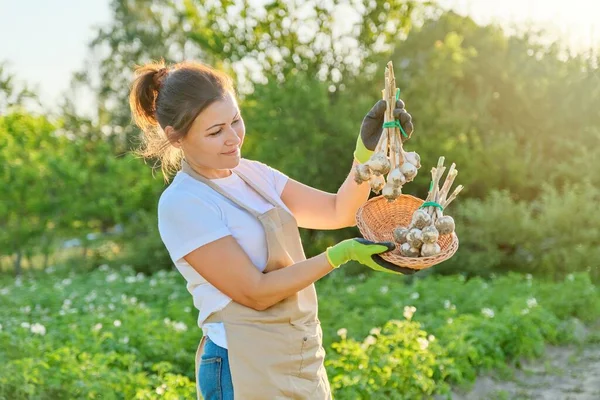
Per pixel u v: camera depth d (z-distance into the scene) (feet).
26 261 53.72
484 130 43.45
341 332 19.79
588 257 35.53
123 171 48.80
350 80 46.65
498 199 38.24
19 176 47.50
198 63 8.59
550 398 20.13
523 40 44.50
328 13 48.62
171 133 8.32
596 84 42.06
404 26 49.93
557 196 38.60
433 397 19.31
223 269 8.22
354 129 40.42
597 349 24.54
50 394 17.22
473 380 20.56
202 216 8.33
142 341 22.43
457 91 44.16
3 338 21.95
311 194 9.36
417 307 27.86
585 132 41.91
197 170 8.63
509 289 30.12
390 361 18.54
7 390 17.08
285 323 8.46
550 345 24.71
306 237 42.98
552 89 42.65
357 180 8.82
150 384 18.19
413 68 45.06
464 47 44.73
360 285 31.81
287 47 49.62
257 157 41.37
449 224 8.36
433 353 19.98
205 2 50.21
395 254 8.48
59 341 22.50
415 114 42.42
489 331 22.67
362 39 49.03
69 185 48.29
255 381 8.30
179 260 8.64
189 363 21.83
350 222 9.34
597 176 39.32
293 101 40.60
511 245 38.81
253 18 49.73
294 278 8.09
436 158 41.14
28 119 53.21
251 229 8.54
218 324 8.49
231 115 8.22
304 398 8.52
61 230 48.57
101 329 24.04
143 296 33.55
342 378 17.63
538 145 43.16
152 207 48.37
